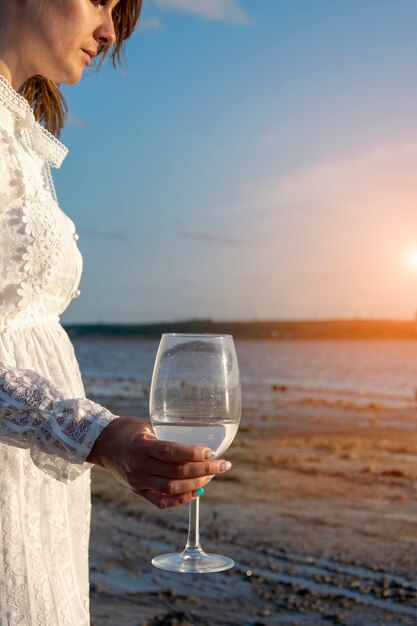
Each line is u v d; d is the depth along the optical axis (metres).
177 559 1.56
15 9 1.64
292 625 5.32
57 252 1.67
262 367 109.19
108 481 11.32
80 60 1.69
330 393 58.03
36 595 1.55
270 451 16.80
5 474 1.52
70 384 1.75
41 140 1.80
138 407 34.00
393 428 24.81
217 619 5.41
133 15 2.03
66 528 1.69
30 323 1.67
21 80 1.72
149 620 5.32
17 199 1.59
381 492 11.32
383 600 5.96
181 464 1.19
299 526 8.76
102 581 6.23
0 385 1.34
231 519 9.05
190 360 1.46
